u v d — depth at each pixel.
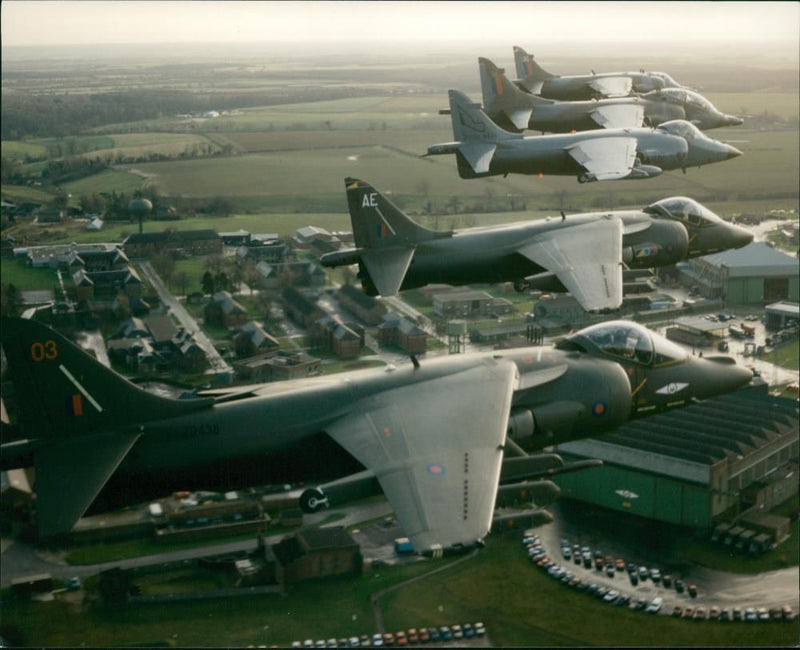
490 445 26.39
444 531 23.06
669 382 32.25
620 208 64.50
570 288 34.34
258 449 29.17
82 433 28.59
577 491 60.19
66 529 26.31
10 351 27.47
